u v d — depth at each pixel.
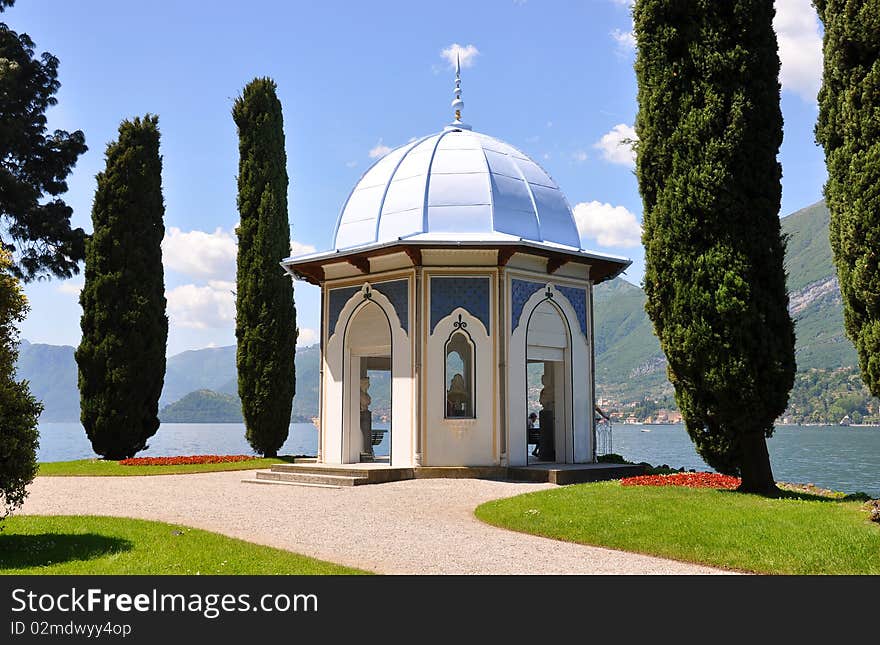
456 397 19.72
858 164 11.77
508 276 19.27
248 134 27.95
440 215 19.44
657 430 113.31
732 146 13.80
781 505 12.62
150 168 27.78
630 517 11.84
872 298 11.62
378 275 19.88
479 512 13.33
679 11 14.51
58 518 12.77
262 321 27.12
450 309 19.09
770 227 14.01
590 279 21.62
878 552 9.40
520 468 18.34
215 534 11.20
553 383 21.45
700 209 13.96
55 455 52.88
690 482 15.47
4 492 10.27
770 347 13.69
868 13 11.65
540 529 11.60
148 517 13.28
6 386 10.18
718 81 14.10
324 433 20.92
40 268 34.50
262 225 27.39
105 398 26.20
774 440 67.25
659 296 14.52
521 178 20.59
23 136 33.47
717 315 13.78
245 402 27.03
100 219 27.17
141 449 27.36
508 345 19.11
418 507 14.23
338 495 15.94
